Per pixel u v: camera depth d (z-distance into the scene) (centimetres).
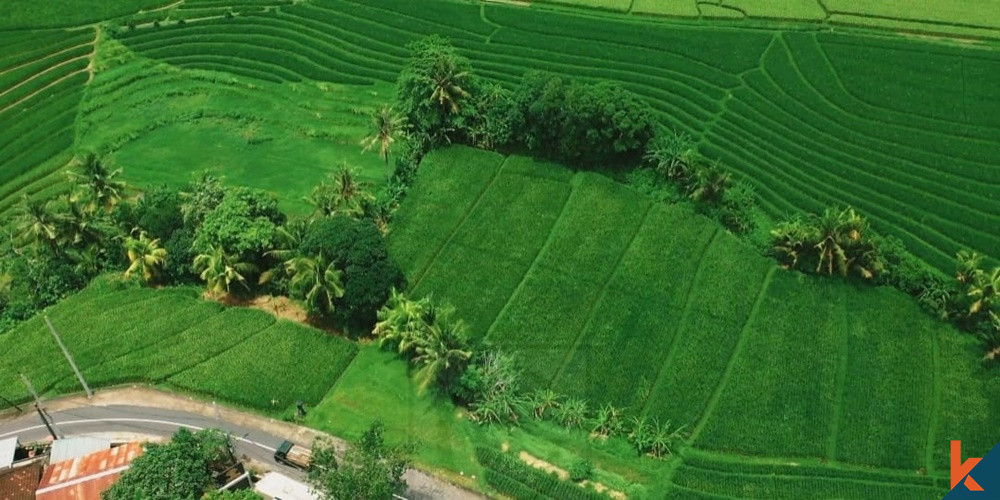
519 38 11256
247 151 9969
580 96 8712
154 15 12294
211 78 11075
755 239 8281
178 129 10388
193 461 6125
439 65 9188
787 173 8925
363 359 7456
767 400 6869
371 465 5659
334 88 10738
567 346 7394
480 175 9144
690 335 7438
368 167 9581
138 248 8106
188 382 7256
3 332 7969
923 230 8175
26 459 6719
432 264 8250
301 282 7450
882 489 6219
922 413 6719
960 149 9069
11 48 11719
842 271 7700
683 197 8681
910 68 10200
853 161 9000
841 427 6656
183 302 8062
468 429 6825
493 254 8306
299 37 11669
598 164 9138
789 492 6234
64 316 8006
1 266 8612
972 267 7275
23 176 9769
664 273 7981
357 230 7606
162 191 8819
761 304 7656
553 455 6606
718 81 10244
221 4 12494
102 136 10262
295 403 7094
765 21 11238
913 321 7400
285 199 9162
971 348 7144
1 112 10762
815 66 10331
